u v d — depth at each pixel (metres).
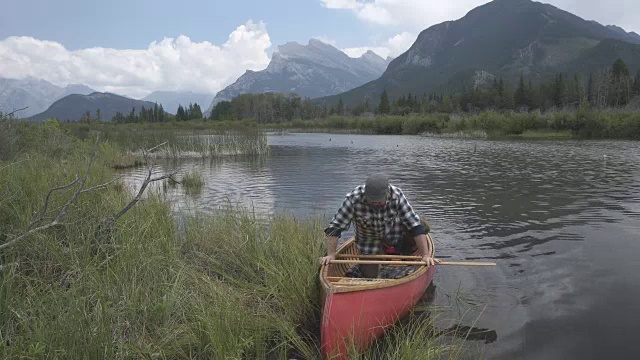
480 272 6.42
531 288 5.82
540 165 19.98
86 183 7.25
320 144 40.03
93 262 5.09
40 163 8.63
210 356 4.08
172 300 4.44
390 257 5.46
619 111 53.00
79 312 3.76
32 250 5.09
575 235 8.18
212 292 4.80
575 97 94.62
